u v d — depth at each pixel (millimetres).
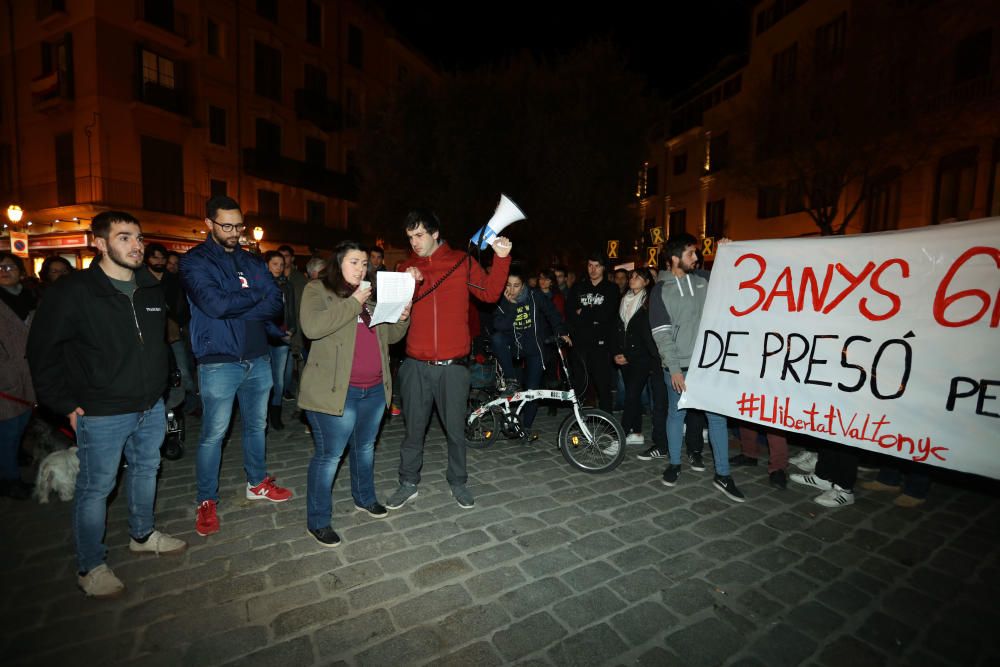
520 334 4957
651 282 5020
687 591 2646
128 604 2490
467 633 2311
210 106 20625
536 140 13812
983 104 11602
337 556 2934
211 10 20359
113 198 17719
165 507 3533
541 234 14500
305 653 2178
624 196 14648
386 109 16438
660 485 4035
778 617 2455
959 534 3248
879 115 12297
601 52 14094
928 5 12320
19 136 19031
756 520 3438
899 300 3074
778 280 3557
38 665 2098
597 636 2307
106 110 17500
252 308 3164
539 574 2777
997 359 2721
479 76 14945
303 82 24750
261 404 3545
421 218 3291
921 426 2906
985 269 2814
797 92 14250
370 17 28016
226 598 2541
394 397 7227
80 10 17219
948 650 2246
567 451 4414
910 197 13758
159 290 2770
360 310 2848
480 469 4387
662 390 4613
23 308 4215
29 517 3381
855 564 2910
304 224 24953
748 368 3611
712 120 23391
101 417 2506
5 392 3557
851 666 2156
